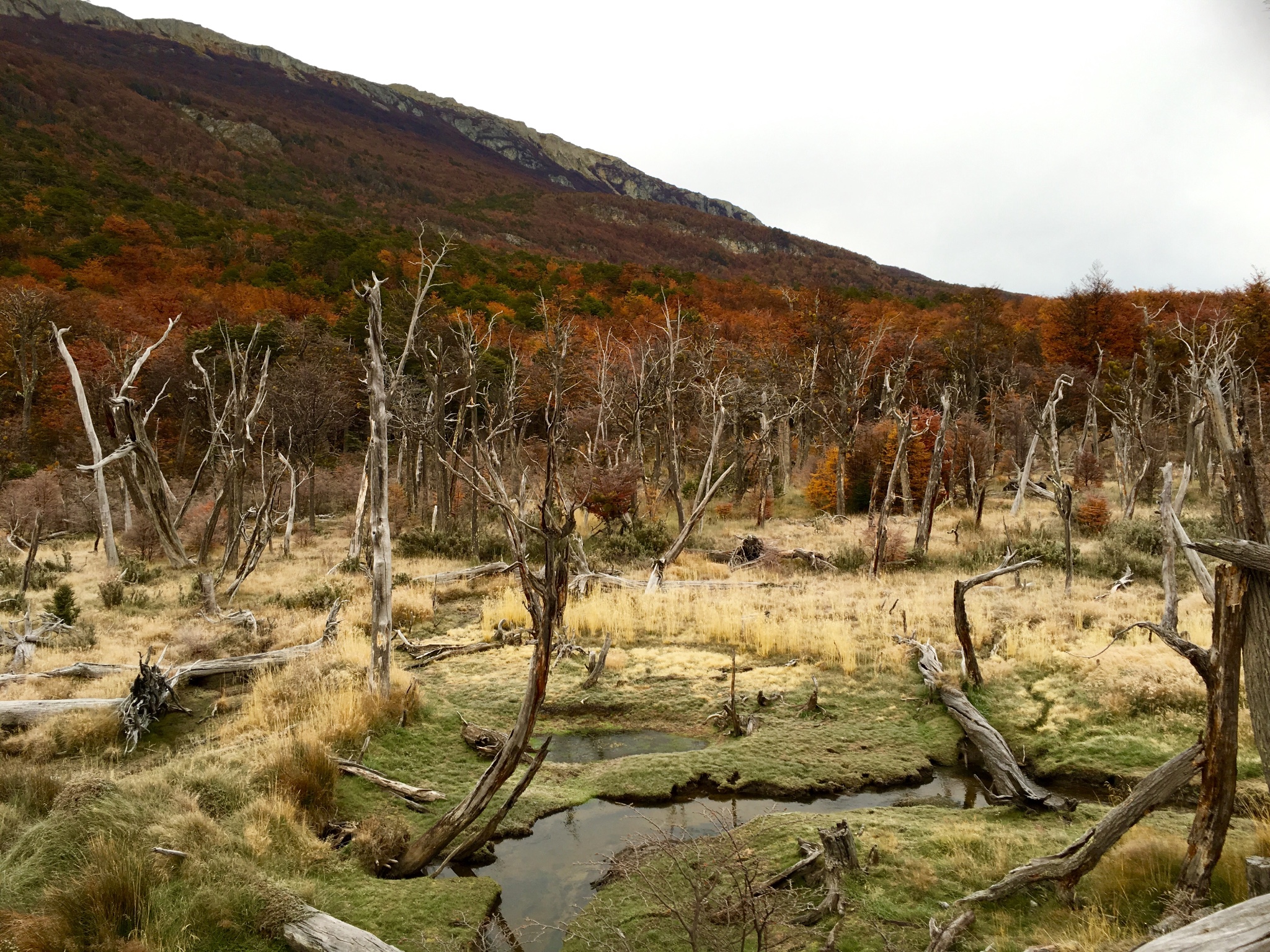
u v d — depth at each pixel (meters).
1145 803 6.09
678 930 6.34
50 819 6.41
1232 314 38.25
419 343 35.84
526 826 8.62
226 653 14.74
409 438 34.72
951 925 5.88
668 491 37.38
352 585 21.41
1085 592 18.64
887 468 34.81
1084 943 5.58
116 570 23.72
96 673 12.98
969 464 34.66
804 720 11.77
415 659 15.12
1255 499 5.59
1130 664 12.42
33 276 54.12
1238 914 4.45
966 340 49.41
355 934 5.92
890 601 18.61
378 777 9.03
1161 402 40.03
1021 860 7.08
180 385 44.16
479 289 59.56
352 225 100.38
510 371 37.72
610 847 8.15
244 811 7.58
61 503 34.78
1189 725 10.53
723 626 16.45
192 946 5.70
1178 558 20.72
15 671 13.02
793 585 22.02
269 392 36.72
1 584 21.56
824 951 5.89
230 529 25.77
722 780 9.82
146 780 7.62
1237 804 8.16
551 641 7.37
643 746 11.28
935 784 9.82
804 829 8.00
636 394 36.09
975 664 12.61
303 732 9.44
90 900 5.62
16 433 43.53
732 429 40.78
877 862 7.23
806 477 43.59
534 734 11.66
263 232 79.19
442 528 30.23
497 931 6.66
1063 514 18.78
